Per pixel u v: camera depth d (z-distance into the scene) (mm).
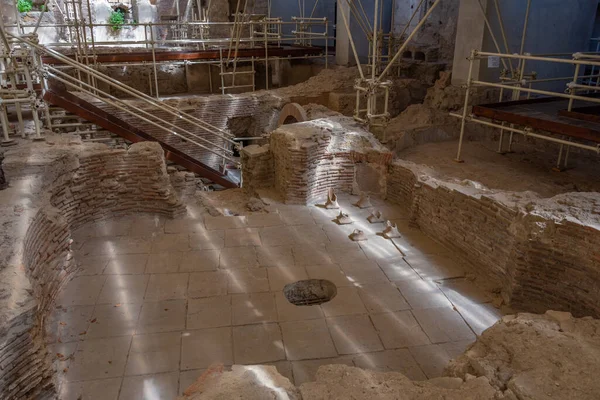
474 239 6324
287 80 16266
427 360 4824
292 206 8344
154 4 22422
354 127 9094
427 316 5477
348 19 14867
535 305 5480
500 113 8156
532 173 8492
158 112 12445
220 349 4953
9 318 3748
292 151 8078
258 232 7395
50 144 7426
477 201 6211
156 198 7684
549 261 5254
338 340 5102
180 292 5879
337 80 14023
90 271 6273
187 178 8977
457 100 11266
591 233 4891
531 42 11438
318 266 6477
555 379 3225
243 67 15211
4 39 8016
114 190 7531
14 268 4273
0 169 6086
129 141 10461
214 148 13398
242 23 13438
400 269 6422
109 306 5586
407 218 7930
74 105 9211
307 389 3279
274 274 6285
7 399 3785
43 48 8750
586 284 5023
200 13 18859
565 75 12156
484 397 3166
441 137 10750
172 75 15242
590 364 3346
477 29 10938
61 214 6348
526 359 3439
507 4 10844
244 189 9516
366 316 5477
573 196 5770
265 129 13625
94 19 21031
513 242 5582
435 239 7145
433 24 15703
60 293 5770
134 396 4371
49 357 4273
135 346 4969
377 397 3197
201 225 7590
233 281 6121
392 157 8430
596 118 7223
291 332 5215
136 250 6805
